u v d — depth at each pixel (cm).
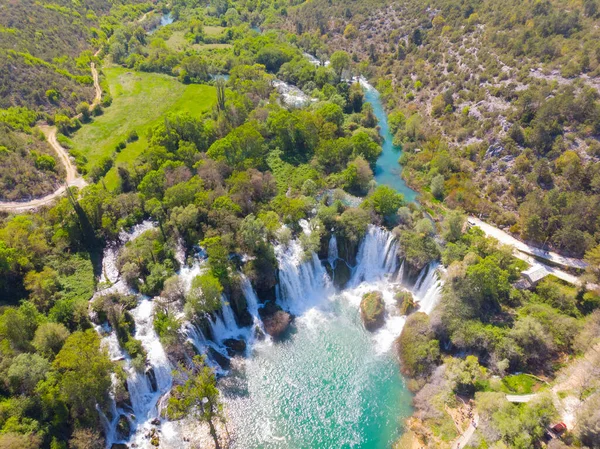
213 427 8756
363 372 10481
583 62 16150
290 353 10956
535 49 18350
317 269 12812
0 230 11294
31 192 14062
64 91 19812
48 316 10081
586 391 8931
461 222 12769
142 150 17200
